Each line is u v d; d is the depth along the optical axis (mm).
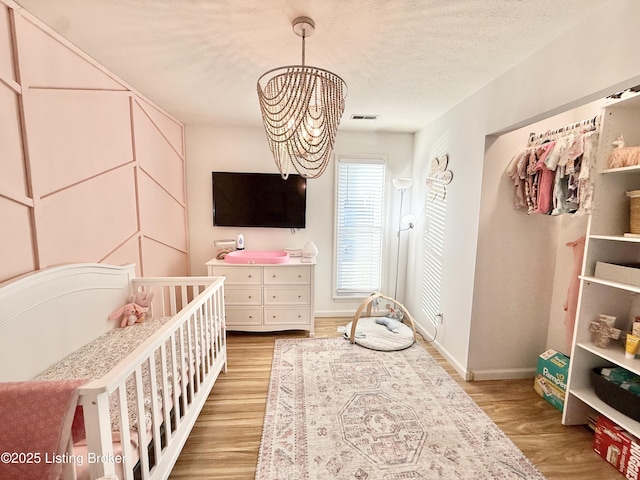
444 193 2758
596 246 1685
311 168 1465
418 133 3414
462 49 1688
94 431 859
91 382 874
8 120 1363
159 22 1474
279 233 3521
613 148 1594
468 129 2379
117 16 1428
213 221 3377
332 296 3705
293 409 1958
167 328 1329
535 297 2336
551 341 2363
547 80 1613
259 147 3371
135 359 1041
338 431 1767
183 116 2988
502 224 2232
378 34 1548
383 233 3639
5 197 1354
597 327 1714
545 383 2104
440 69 1931
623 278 1529
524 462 1564
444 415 1916
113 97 2072
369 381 2287
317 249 3438
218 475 1484
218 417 1898
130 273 2236
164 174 2842
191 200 3357
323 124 1277
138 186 2393
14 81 1378
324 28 1499
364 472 1492
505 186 2205
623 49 1223
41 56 1511
